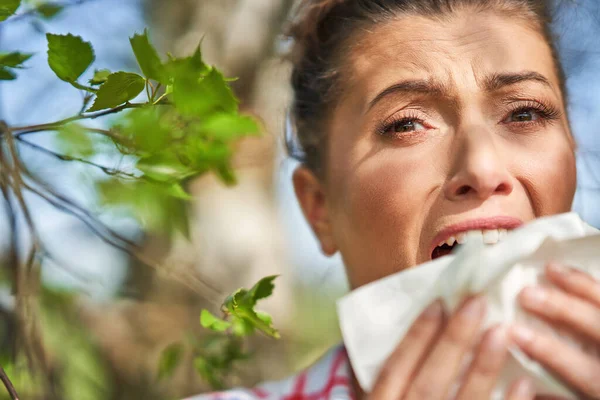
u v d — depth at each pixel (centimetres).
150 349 98
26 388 72
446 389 53
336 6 71
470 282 54
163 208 61
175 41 105
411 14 67
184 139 61
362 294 55
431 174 63
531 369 54
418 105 65
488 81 64
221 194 103
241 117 60
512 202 62
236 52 103
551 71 68
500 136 64
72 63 57
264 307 103
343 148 68
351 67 68
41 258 69
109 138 59
